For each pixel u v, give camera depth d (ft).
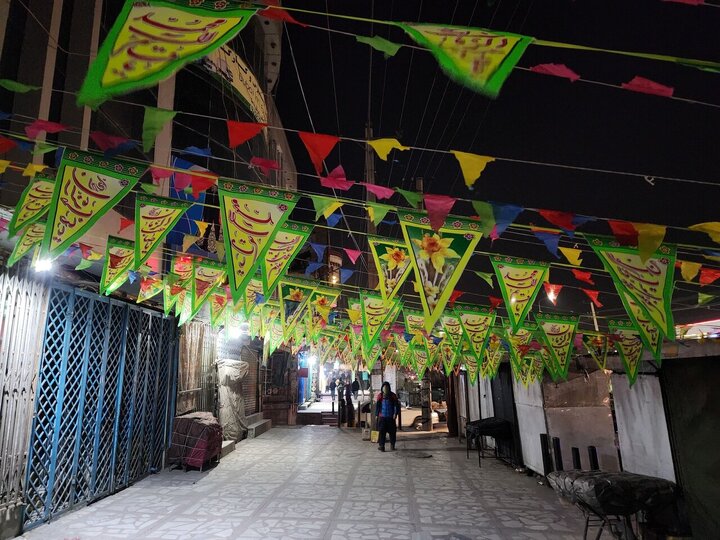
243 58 49.29
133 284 28.14
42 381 22.50
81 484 25.61
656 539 17.22
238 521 23.80
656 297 11.62
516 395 36.58
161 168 11.04
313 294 26.37
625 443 21.85
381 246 14.53
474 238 11.86
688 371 17.61
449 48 6.20
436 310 11.21
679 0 6.09
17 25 26.27
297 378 79.66
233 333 49.73
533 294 14.32
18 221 13.82
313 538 21.38
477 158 9.04
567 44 6.24
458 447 49.01
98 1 31.55
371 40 6.48
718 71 6.66
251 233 11.37
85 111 29.55
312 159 8.83
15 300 20.53
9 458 20.11
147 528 22.49
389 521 23.84
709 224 10.80
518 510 25.50
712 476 16.52
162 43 6.39
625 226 11.28
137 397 31.73
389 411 46.85
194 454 35.24
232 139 8.31
